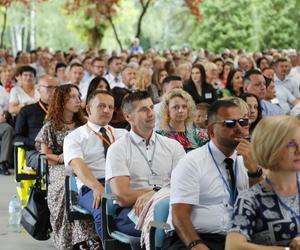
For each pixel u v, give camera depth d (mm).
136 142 7402
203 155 6105
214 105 6102
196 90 15195
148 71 15289
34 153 10141
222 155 6105
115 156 7281
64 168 8867
